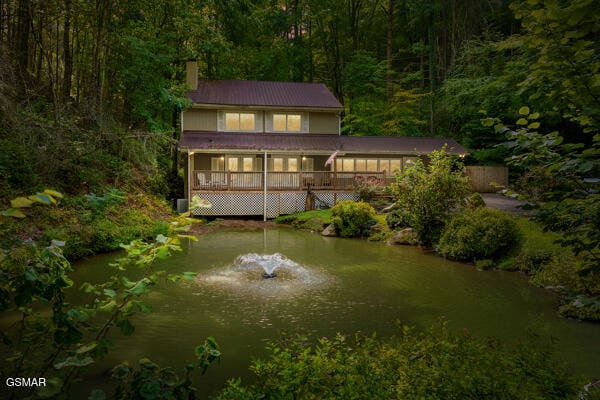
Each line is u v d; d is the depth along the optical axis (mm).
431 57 34938
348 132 36281
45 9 17203
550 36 2635
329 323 7562
